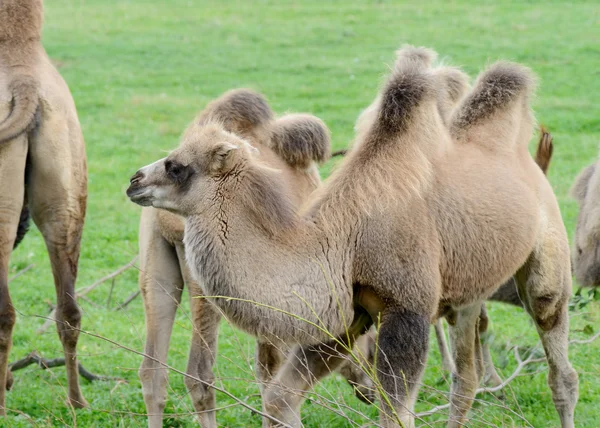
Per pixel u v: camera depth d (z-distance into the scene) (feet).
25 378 48.52
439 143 36.83
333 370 35.76
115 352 51.42
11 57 43.47
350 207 34.45
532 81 40.63
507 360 46.19
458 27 158.30
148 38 155.94
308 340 34.04
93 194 85.97
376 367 34.06
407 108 35.60
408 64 36.88
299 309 33.32
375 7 177.58
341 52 145.48
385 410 33.55
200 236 33.68
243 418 43.32
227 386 46.83
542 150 48.42
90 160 96.22
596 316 53.52
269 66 138.10
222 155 33.65
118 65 138.92
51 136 43.11
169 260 40.45
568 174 88.02
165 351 40.16
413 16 168.86
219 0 188.03
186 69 137.08
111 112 115.34
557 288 39.78
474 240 36.24
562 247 39.78
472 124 39.24
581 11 168.14
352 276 34.35
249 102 40.98
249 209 33.60
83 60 141.28
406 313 34.19
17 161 42.14
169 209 34.58
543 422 42.68
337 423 42.29
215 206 33.71
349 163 35.53
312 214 34.55
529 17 164.35
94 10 180.14
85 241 73.51
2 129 41.19
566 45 143.64
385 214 34.32
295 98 120.26
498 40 147.74
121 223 78.13
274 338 33.78
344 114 112.16
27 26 44.37
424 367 34.47
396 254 34.12
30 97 42.27
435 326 49.06
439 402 44.55
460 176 36.70
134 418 42.16
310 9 177.47
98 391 46.55
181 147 34.65
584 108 113.39
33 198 44.04
